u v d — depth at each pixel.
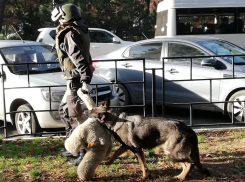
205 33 14.13
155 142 4.52
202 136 6.54
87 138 4.57
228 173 4.91
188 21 14.11
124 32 27.53
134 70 8.76
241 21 14.20
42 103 6.71
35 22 23.94
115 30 27.58
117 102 7.62
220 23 14.17
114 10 27.27
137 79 8.69
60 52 4.91
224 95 7.63
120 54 9.17
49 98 6.63
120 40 15.47
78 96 4.94
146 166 4.74
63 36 4.81
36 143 6.36
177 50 8.40
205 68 7.89
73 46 4.66
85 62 4.66
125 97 8.90
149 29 27.20
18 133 7.16
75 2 25.62
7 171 5.16
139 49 8.93
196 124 7.77
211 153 5.68
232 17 14.17
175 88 8.23
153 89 6.76
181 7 14.05
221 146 6.02
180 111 9.37
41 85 6.81
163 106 6.82
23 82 6.97
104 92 7.36
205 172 4.71
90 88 4.67
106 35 15.73
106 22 27.00
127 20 27.33
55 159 5.57
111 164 5.29
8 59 7.44
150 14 27.72
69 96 4.97
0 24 12.61
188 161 4.51
